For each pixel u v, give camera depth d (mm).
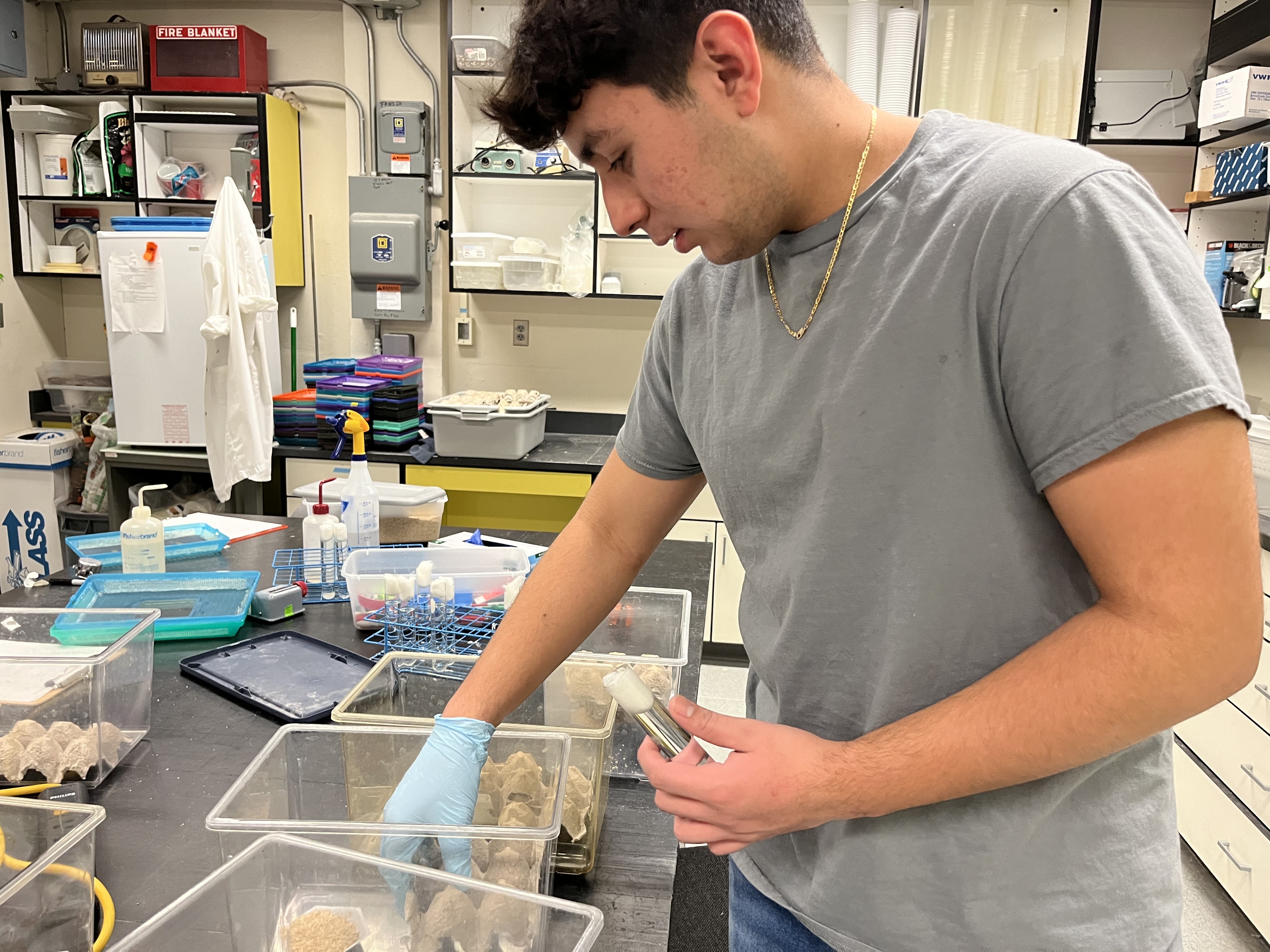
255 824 731
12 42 3750
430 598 1494
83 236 4074
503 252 3756
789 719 845
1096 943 731
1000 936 738
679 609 1425
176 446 3504
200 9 3914
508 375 4039
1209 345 594
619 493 1050
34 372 4129
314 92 3914
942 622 714
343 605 1734
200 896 652
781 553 812
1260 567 594
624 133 687
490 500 3551
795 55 698
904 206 713
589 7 640
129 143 3691
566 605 1014
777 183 718
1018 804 729
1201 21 3400
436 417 3324
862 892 779
